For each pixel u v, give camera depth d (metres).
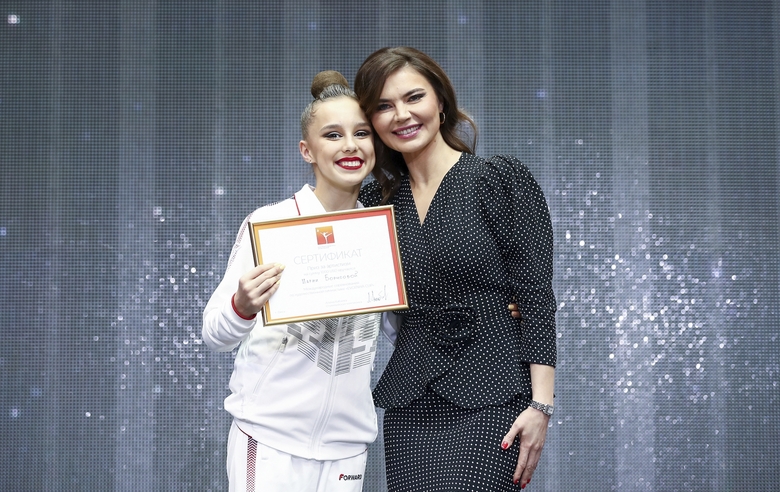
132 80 11.15
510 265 5.63
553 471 10.76
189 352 10.87
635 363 10.86
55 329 10.83
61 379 10.79
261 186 11.09
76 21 11.20
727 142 11.10
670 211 11.05
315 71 11.18
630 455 10.76
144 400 10.79
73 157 11.04
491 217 5.60
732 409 10.79
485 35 11.21
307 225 5.36
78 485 10.70
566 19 11.23
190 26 11.21
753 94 11.14
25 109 11.09
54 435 10.73
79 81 11.12
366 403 5.73
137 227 10.98
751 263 10.98
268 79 11.18
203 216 11.04
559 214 11.05
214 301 5.56
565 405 10.81
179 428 10.79
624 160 11.10
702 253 11.00
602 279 10.97
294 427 5.46
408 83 5.62
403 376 5.73
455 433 5.52
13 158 11.02
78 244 10.95
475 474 5.33
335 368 5.54
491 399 5.46
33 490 10.66
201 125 11.12
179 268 10.96
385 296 5.34
